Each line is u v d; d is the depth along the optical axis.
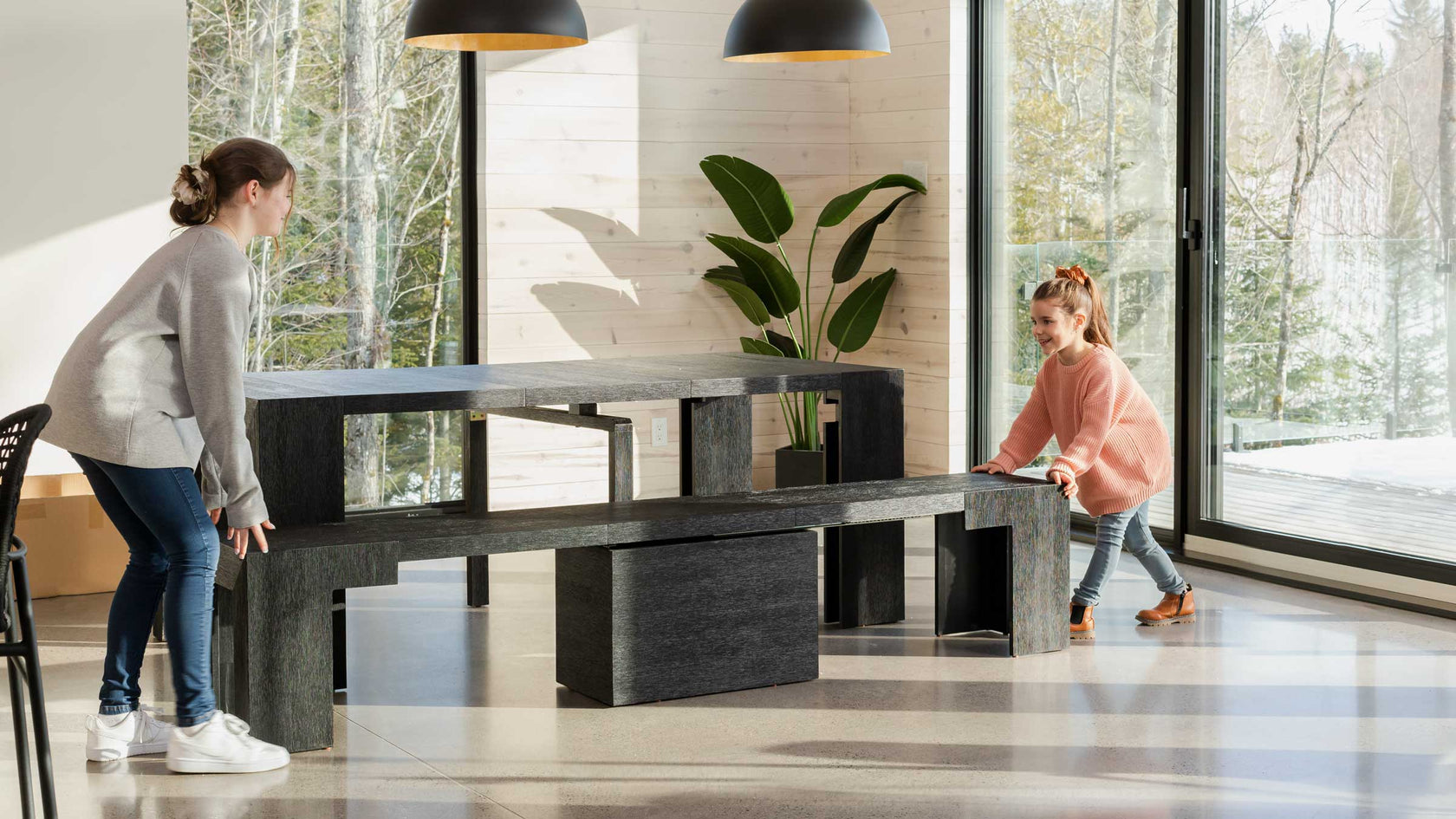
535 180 5.70
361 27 5.43
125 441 2.68
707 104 6.09
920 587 4.55
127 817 2.63
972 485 3.76
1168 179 5.10
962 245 5.96
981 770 2.87
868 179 6.37
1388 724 3.16
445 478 5.72
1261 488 4.83
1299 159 4.63
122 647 2.96
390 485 5.64
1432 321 4.26
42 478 4.48
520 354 5.72
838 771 2.88
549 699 3.39
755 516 3.41
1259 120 4.76
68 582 4.38
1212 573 4.78
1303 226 4.63
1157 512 5.24
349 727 3.18
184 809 2.68
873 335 6.42
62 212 4.62
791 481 5.80
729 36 4.20
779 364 4.23
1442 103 4.20
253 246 5.31
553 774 2.88
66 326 4.66
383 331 5.58
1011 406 5.93
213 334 2.68
